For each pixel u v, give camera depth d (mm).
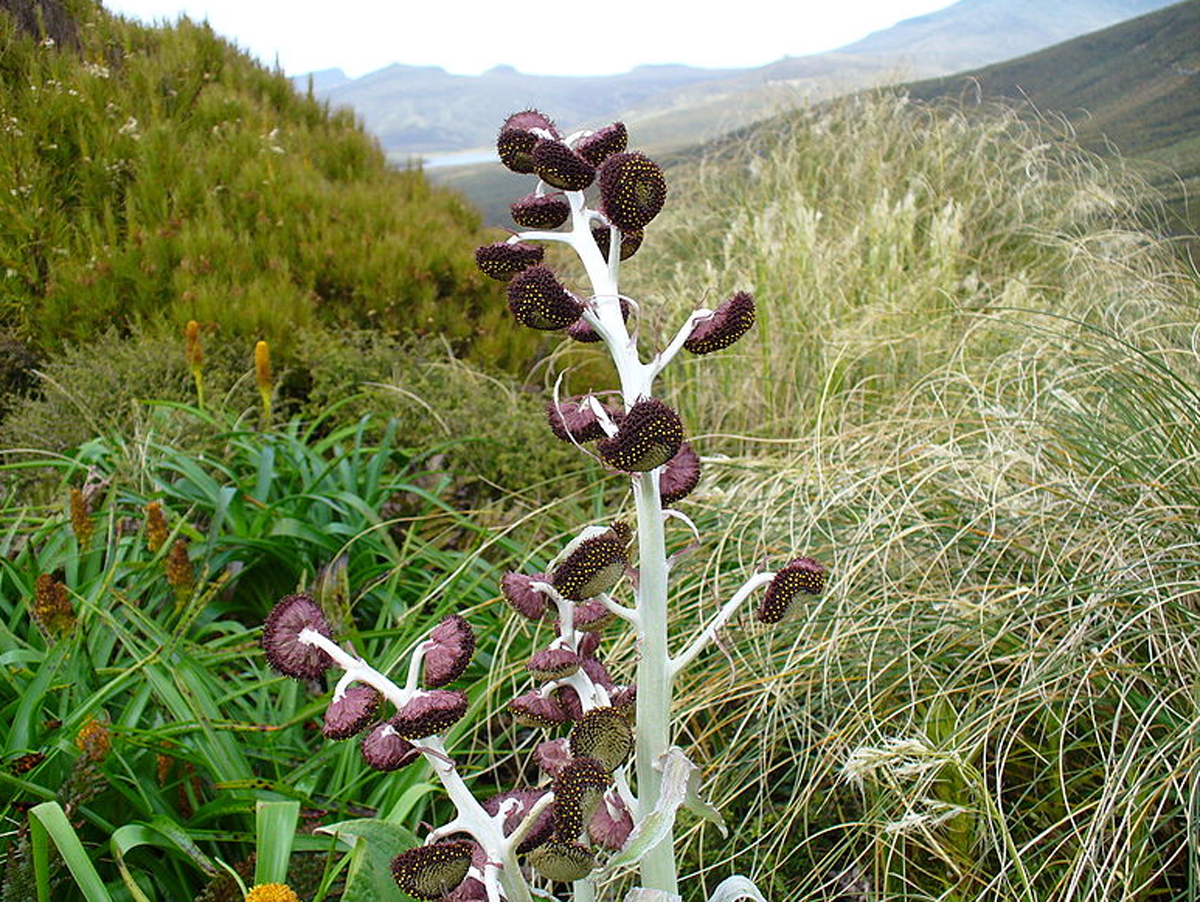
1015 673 830
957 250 1792
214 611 1023
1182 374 1123
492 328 1786
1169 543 869
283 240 1802
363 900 486
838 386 1447
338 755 794
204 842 724
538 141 463
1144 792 724
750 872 783
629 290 2027
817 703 865
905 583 940
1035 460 981
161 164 1872
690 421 1543
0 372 1566
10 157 1807
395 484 1195
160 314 1575
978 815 724
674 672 432
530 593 457
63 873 653
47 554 980
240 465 1272
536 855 400
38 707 732
